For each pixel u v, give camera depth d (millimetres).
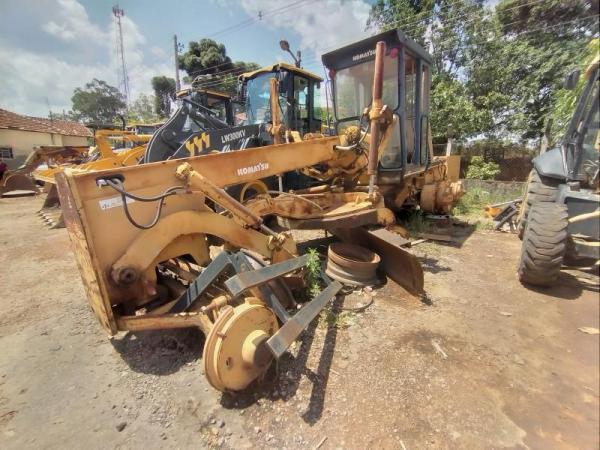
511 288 3316
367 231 3586
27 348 2541
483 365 2197
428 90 5410
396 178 4797
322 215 3418
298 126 6340
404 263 3250
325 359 2281
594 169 3164
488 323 2701
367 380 2078
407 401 1908
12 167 21172
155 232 2188
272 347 1799
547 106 9977
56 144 24094
